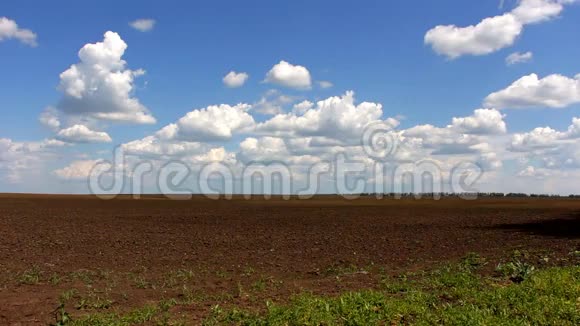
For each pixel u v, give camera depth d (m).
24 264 15.37
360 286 11.38
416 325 8.21
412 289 10.64
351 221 34.16
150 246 20.52
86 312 9.39
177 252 18.73
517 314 8.84
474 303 9.50
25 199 65.62
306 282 12.12
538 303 9.25
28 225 29.06
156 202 62.62
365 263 15.64
